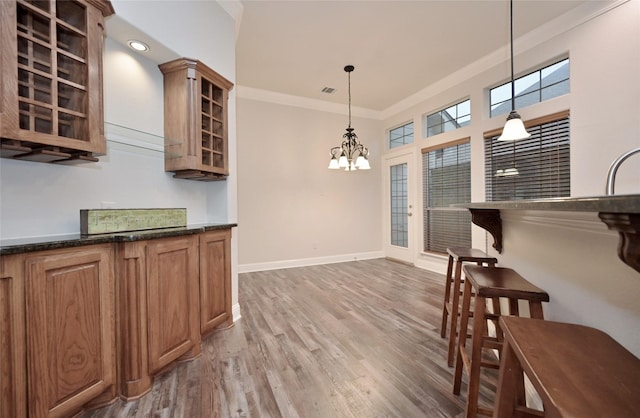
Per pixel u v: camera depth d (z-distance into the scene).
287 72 3.91
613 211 0.50
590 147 2.60
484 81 3.62
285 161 4.71
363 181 5.39
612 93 2.46
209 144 2.34
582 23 2.65
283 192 4.70
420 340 2.17
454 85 4.04
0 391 1.09
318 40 3.15
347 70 3.86
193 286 1.92
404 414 1.41
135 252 1.54
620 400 0.55
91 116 1.47
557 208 0.68
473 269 1.53
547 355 0.71
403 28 2.96
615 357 0.71
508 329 0.87
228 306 2.37
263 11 2.67
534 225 1.43
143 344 1.56
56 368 1.25
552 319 1.27
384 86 4.39
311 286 3.61
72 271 1.32
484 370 1.78
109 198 1.89
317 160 4.97
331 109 5.08
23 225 1.50
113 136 1.89
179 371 1.77
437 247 4.44
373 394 1.56
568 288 1.15
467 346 2.08
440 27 2.96
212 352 2.00
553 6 2.65
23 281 1.15
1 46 1.16
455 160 4.13
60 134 1.48
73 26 1.46
